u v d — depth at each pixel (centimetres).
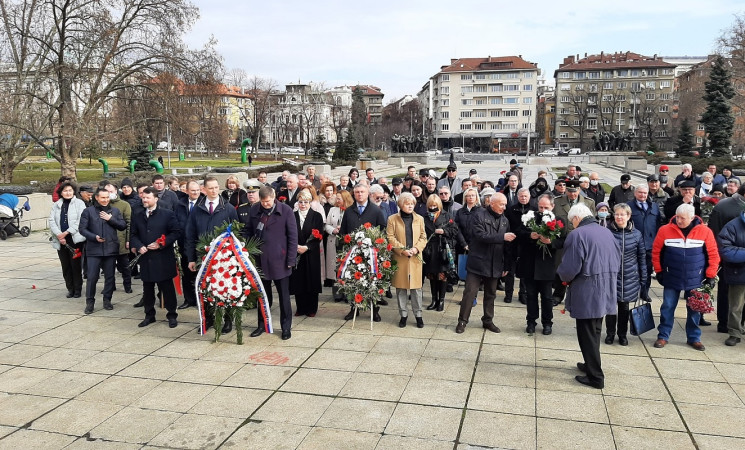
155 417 486
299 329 735
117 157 5662
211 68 2942
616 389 536
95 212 817
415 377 568
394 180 1109
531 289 701
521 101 10619
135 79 2977
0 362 621
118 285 1012
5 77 2689
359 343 675
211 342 685
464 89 10831
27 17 2711
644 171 3494
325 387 545
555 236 657
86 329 741
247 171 2539
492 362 610
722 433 449
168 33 2858
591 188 1037
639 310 650
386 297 915
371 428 462
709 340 682
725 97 3738
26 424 475
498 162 5528
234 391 538
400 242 721
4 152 2742
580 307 534
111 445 440
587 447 429
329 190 951
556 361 612
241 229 704
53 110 2719
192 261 746
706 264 640
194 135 3053
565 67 10269
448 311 824
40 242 1491
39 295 926
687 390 532
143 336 710
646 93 9225
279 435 452
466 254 910
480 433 452
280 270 689
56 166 4272
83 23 2697
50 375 582
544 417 479
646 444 432
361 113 10131
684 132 4206
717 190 932
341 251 771
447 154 7200
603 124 9488
